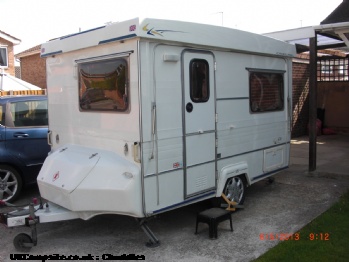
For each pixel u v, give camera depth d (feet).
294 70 38.60
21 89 39.14
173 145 14.30
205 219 14.84
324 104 42.68
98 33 14.28
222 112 16.52
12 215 13.92
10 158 19.26
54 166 15.17
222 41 16.05
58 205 14.74
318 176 23.95
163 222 16.60
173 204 14.46
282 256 12.97
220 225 16.22
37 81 73.05
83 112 15.70
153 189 13.65
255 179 19.03
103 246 14.44
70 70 16.25
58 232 15.90
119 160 13.79
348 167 25.86
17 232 16.12
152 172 13.57
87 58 15.17
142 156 13.21
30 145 20.04
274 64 19.98
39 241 15.05
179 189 14.67
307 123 41.70
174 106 14.26
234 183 17.72
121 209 13.30
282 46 20.25
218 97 16.24
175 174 14.46
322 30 22.00
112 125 14.26
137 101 13.14
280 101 20.76
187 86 14.73
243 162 18.02
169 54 13.83
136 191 13.16
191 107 14.94
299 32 23.98
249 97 18.19
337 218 16.42
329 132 41.57
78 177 13.73
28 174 20.12
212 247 14.08
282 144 21.13
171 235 15.24
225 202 17.10
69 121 16.61
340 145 34.94
